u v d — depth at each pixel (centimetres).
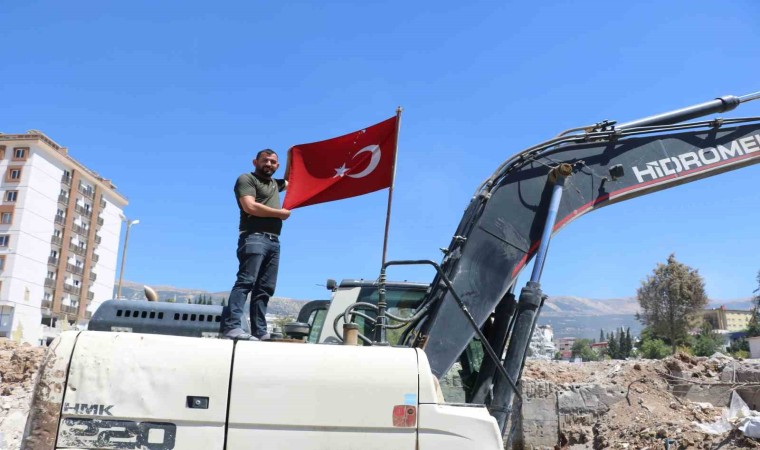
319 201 652
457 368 721
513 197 726
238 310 523
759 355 3956
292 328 577
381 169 638
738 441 1090
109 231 8925
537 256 687
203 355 420
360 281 788
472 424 428
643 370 1487
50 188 7450
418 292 778
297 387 419
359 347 441
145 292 677
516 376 638
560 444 1371
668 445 1180
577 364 1725
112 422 403
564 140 768
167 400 409
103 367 410
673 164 795
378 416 421
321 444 412
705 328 6750
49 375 405
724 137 818
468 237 691
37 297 7238
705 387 1412
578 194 756
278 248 559
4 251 6944
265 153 570
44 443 394
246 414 411
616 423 1348
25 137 7131
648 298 5962
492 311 669
